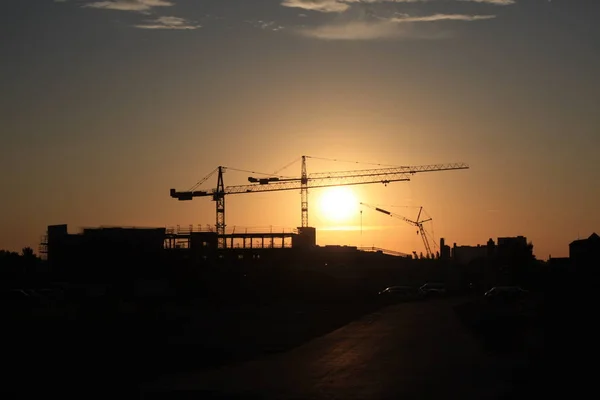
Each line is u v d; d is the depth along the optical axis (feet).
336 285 365.61
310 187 651.66
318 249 556.10
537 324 154.40
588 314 163.43
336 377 83.25
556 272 359.05
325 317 209.56
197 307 260.62
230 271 367.45
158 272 371.15
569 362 90.94
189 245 427.33
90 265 385.50
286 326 176.45
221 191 636.89
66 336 137.80
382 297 341.21
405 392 70.49
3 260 429.38
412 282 464.65
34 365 96.99
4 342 124.26
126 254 388.78
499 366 90.89
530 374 81.76
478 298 330.34
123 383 79.92
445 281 485.15
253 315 218.59
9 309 215.31
